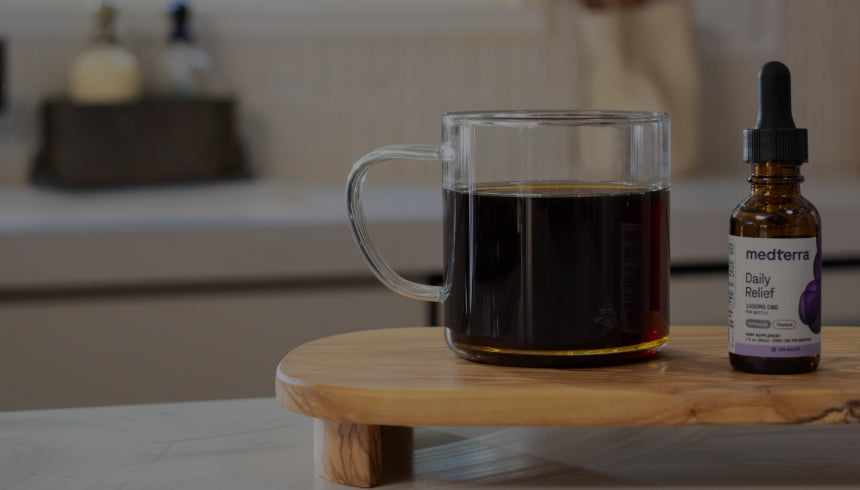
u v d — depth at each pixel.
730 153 1.88
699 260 1.34
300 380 0.71
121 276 1.27
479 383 0.71
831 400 0.69
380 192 1.68
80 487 0.68
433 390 0.70
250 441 0.74
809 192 1.53
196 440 0.74
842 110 1.88
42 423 0.76
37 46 1.73
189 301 1.29
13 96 1.73
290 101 1.79
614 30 1.75
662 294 0.74
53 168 1.64
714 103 1.86
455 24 1.80
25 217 1.55
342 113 1.80
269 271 1.29
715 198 1.45
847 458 0.71
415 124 1.82
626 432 0.75
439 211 1.36
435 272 1.32
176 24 1.69
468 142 0.73
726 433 0.75
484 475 0.70
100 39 1.68
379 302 1.32
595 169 0.72
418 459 0.72
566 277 0.72
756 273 0.72
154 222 1.29
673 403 0.69
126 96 1.66
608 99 1.77
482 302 0.73
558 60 1.83
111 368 1.29
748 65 1.86
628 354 0.73
